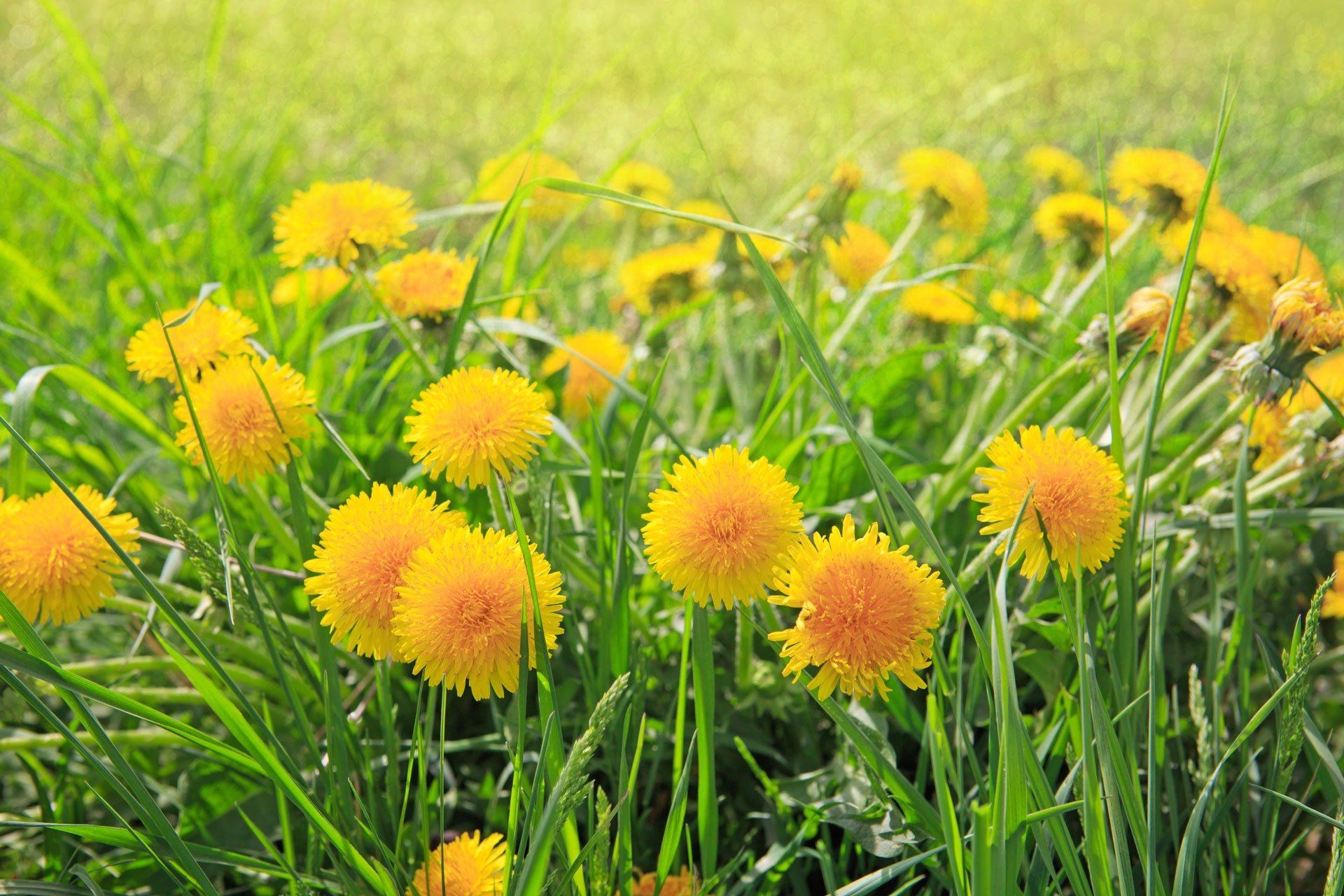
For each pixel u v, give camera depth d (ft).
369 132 5.24
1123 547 1.85
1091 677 1.64
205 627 2.02
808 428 2.43
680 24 11.34
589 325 3.88
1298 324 1.88
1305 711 1.74
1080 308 3.31
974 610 2.12
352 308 3.33
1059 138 6.06
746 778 2.09
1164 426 2.22
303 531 1.87
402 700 2.15
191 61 7.14
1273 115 6.32
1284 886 2.05
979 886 1.55
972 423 2.47
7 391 2.47
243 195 4.05
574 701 2.14
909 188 2.87
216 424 1.82
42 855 2.07
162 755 2.18
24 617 1.69
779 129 7.14
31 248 3.78
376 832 1.78
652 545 1.67
